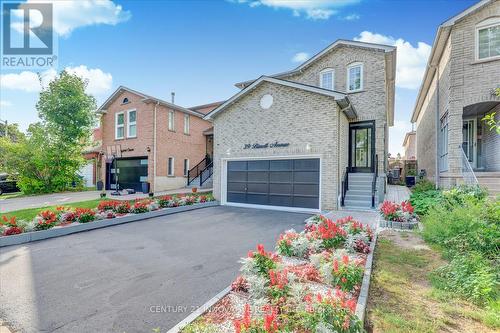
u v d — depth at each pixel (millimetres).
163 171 18297
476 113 12039
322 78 15008
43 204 13180
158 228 8398
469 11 9711
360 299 3309
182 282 4391
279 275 3469
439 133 12797
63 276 4680
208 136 22875
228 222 9211
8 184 20875
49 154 19234
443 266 4227
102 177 21188
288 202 11602
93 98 21531
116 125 19609
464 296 3428
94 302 3748
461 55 9984
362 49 13773
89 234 7715
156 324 3205
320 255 4398
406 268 4434
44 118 19859
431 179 15102
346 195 11828
